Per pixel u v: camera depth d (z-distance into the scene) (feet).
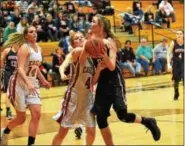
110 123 25.38
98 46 15.47
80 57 16.72
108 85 16.14
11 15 50.93
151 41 59.82
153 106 31.71
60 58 45.09
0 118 27.89
